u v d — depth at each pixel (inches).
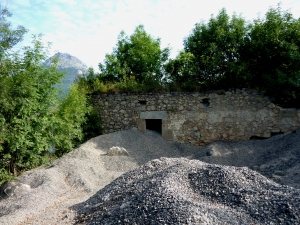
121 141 341.4
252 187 148.6
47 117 268.1
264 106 343.3
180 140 361.1
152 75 477.7
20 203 178.1
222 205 136.6
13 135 219.5
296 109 334.6
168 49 506.0
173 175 166.2
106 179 245.3
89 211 156.3
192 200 140.1
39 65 242.1
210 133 354.9
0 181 227.6
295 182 189.6
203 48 408.5
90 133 363.6
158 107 364.5
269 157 275.7
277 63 352.5
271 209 122.3
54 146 287.9
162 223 113.2
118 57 524.1
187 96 358.6
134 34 527.8
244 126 347.6
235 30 379.2
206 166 177.6
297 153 251.9
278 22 345.7
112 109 376.2
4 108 200.5
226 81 347.3
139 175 193.2
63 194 206.1
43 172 234.5
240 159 287.4
